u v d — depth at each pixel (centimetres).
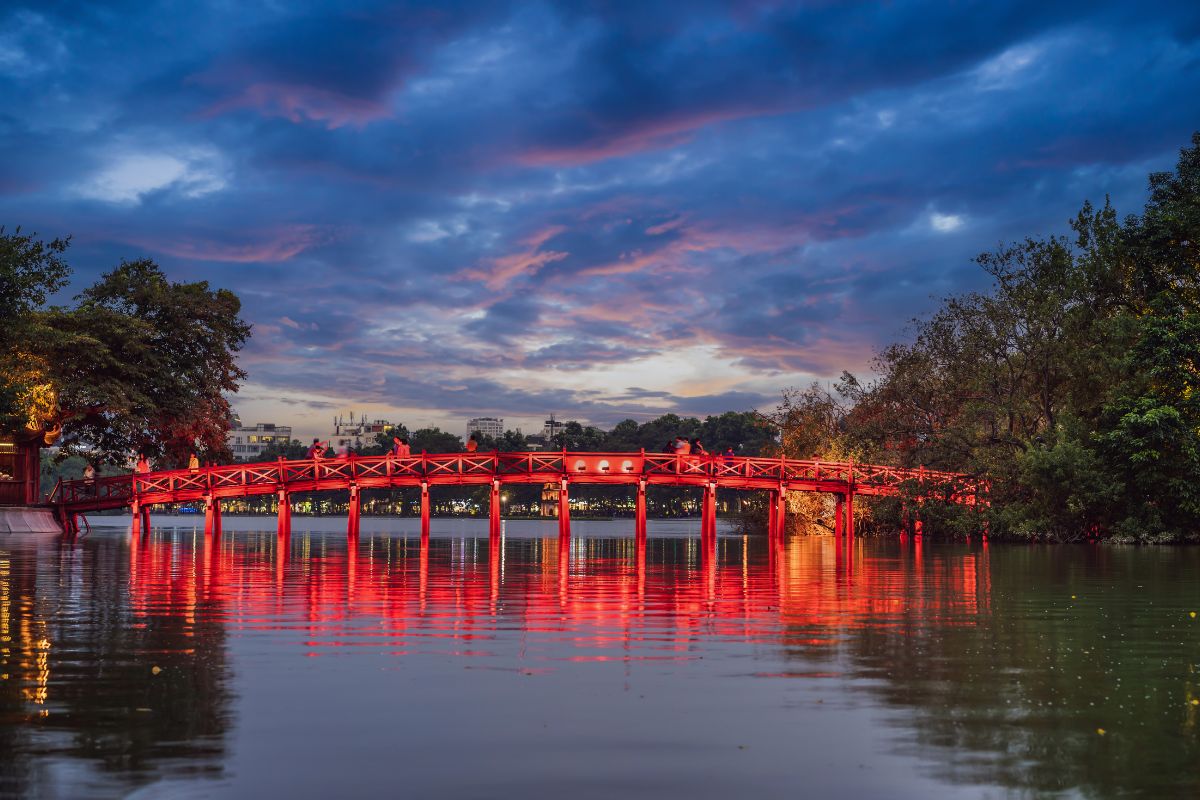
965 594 2172
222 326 6203
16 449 5681
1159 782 763
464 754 844
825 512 6638
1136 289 5375
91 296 5900
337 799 728
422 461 4888
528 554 4078
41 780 767
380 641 1437
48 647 1370
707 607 1895
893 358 6222
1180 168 4894
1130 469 4816
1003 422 5866
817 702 1032
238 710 995
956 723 943
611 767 808
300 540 5612
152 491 5300
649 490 17038
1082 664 1251
